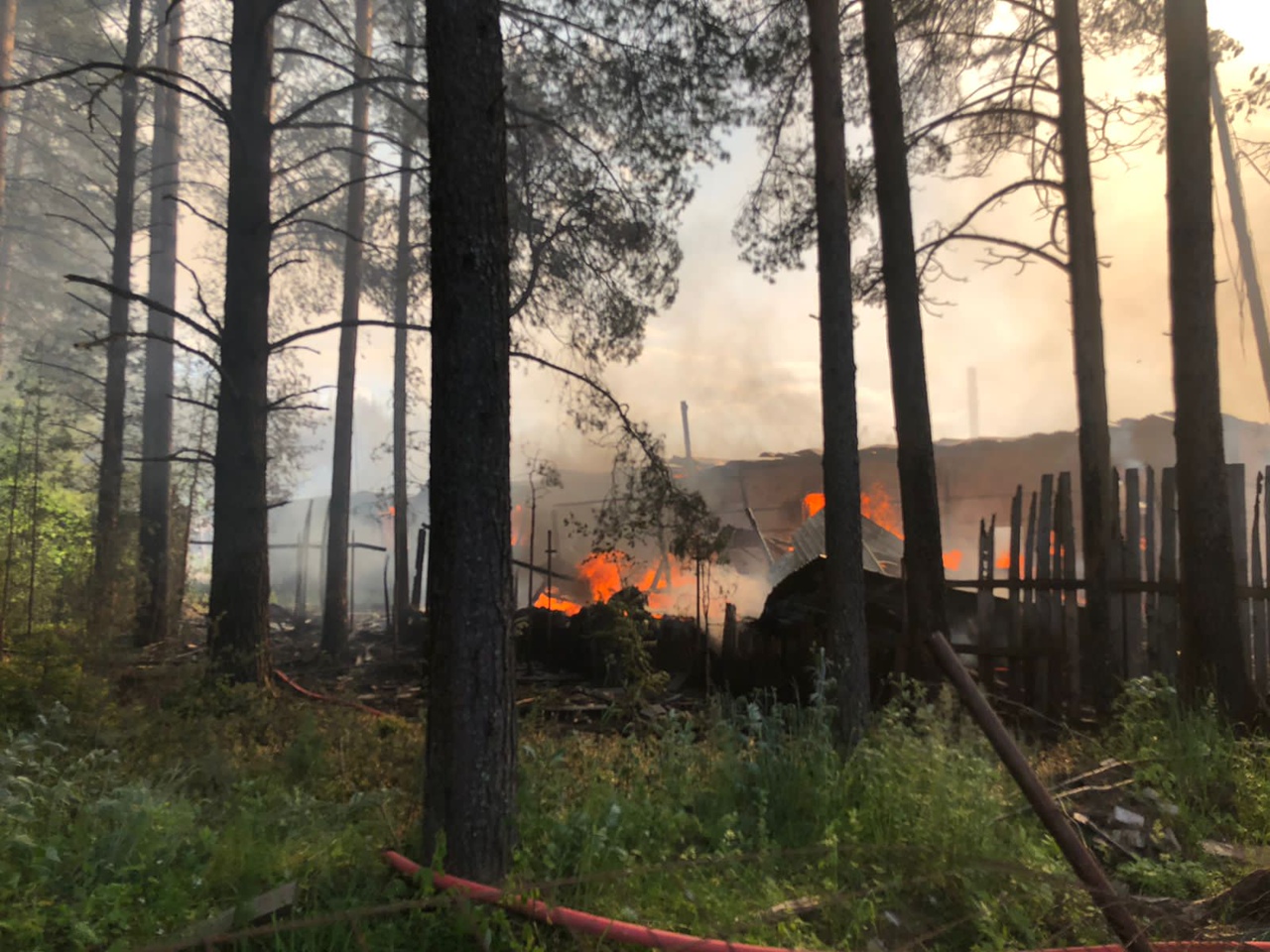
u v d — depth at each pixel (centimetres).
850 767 538
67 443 1342
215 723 755
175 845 405
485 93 420
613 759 623
